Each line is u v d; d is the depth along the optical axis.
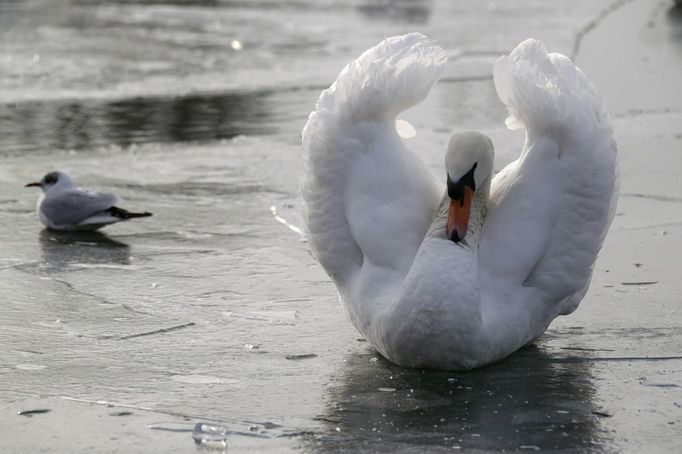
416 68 10.52
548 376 10.09
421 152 19.83
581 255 10.35
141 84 27.72
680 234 14.66
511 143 20.58
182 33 36.56
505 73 10.48
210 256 14.20
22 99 25.81
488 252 10.27
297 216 16.14
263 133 22.17
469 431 8.85
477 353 9.98
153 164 19.62
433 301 9.73
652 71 27.56
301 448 8.54
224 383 9.96
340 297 10.98
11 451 8.50
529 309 10.29
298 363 10.48
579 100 10.41
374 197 10.41
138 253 14.40
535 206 10.28
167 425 9.01
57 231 15.62
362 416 9.18
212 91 26.77
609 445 8.58
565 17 39.41
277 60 31.22
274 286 12.95
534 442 8.63
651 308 11.94
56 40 34.62
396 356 10.14
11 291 12.77
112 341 11.10
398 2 45.28
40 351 10.80
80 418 9.16
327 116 10.70
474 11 41.84
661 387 9.82
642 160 18.88
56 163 19.78
